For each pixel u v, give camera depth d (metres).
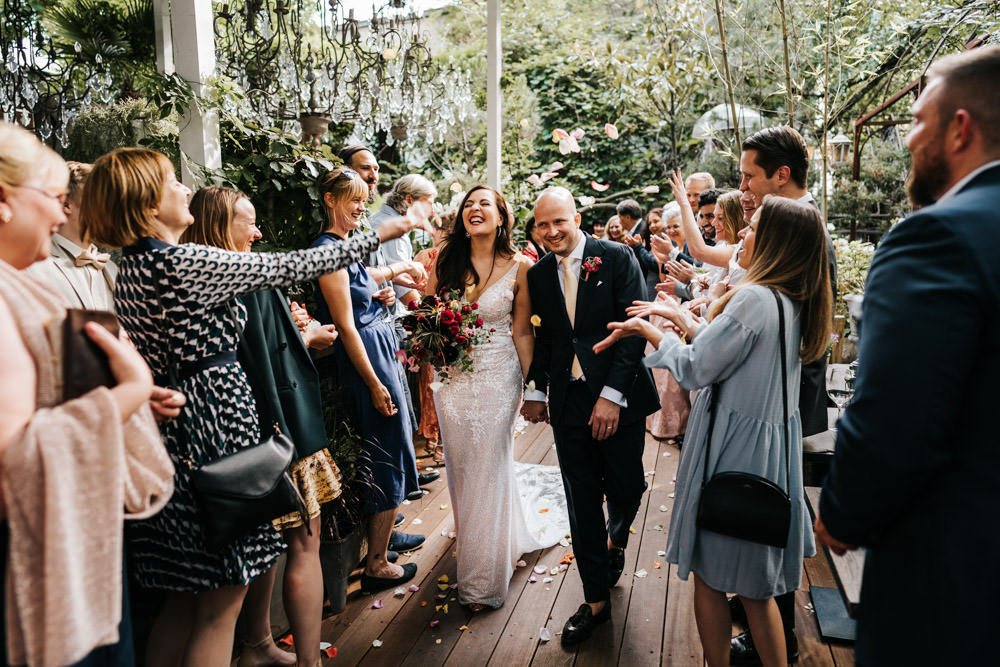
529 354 2.92
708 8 6.66
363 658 2.52
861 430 1.17
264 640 2.41
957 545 1.12
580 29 10.02
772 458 2.00
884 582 1.23
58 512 1.12
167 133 3.68
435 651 2.56
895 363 1.13
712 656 2.12
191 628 1.95
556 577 3.09
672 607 2.83
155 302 1.71
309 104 4.45
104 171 1.70
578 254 2.68
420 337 2.74
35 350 1.20
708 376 1.99
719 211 3.68
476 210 2.74
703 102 8.24
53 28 3.85
